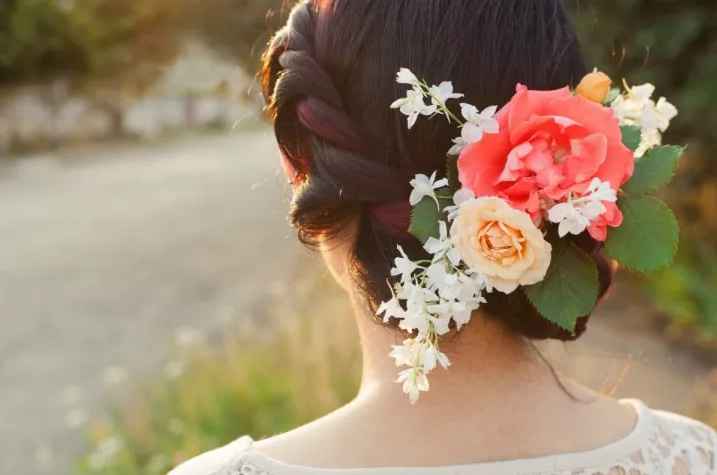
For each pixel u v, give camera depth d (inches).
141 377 241.3
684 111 241.0
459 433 41.1
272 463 41.3
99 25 830.5
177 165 682.8
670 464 44.2
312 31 43.3
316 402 175.9
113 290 335.3
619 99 44.3
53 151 789.2
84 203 528.7
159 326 289.6
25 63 813.9
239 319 274.2
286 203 53.9
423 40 40.2
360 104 41.1
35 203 538.3
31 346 281.6
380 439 41.3
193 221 445.7
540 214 39.8
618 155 39.3
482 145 38.9
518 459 41.0
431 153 40.4
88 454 200.8
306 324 211.6
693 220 274.5
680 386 193.9
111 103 850.8
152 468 169.2
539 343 46.1
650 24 241.8
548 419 42.3
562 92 39.2
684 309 233.1
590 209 38.8
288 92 42.6
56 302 325.4
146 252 389.4
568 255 40.7
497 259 38.3
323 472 40.6
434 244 39.1
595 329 231.9
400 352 39.8
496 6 40.6
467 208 38.1
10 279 359.3
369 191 40.7
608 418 44.3
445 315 39.1
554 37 41.1
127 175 642.2
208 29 260.4
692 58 246.5
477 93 40.0
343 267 44.0
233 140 836.0
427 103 40.1
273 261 344.5
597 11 233.5
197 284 330.3
